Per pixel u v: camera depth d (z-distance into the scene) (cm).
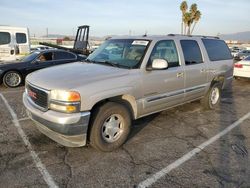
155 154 379
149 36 468
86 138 353
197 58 542
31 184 297
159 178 317
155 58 435
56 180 306
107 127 373
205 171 335
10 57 1243
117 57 451
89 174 321
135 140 427
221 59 625
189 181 312
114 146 383
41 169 329
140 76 404
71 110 327
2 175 313
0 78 862
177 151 391
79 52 1266
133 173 326
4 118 520
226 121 538
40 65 921
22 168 330
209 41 598
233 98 766
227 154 385
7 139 416
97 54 495
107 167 338
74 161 351
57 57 958
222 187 301
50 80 357
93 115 356
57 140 361
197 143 423
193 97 543
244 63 1044
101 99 350
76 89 329
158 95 443
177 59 487
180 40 504
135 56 428
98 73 380
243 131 482
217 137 450
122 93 376
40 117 346
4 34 1216
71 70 403
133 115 416
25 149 382
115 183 304
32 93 373
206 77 563
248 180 316
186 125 507
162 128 486
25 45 1276
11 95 743
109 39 527
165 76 448
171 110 600
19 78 887
